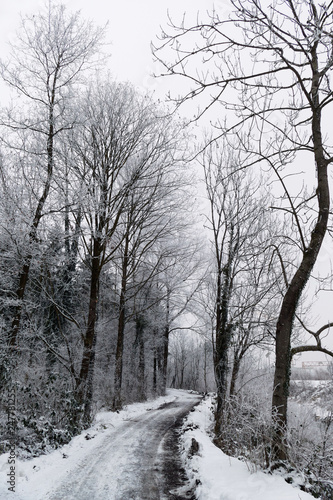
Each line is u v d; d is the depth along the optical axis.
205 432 11.73
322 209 5.18
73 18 10.52
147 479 6.69
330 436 5.89
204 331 17.23
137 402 22.47
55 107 10.66
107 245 13.18
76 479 6.38
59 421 9.90
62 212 10.40
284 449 5.05
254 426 5.68
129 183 12.88
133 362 26.16
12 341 9.34
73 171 11.38
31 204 9.62
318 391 10.92
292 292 5.29
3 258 9.66
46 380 10.38
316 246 5.21
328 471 5.32
